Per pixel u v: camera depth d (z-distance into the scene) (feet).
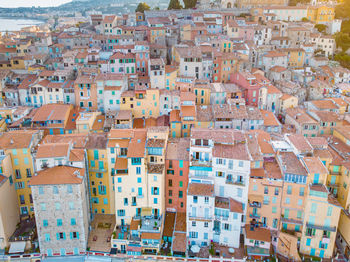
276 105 454.40
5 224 299.38
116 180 303.48
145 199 308.40
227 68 488.44
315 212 282.15
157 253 294.05
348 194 290.97
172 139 351.46
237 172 293.43
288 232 294.05
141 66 472.03
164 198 324.39
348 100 447.42
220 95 429.79
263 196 297.74
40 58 520.83
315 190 277.23
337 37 654.12
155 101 408.05
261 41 617.62
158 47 523.29
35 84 424.87
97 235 313.73
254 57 551.59
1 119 394.11
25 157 315.78
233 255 291.79
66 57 482.69
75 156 301.02
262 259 286.66
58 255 299.99
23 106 423.64
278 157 310.65
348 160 308.19
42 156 292.81
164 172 315.17
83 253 301.02
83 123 367.86
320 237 286.05
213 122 379.14
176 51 497.46
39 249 304.09
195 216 298.76
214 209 294.46
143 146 306.76
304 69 558.97
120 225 317.01
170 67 457.68
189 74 474.08
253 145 318.65
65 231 295.28
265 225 303.27
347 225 288.10
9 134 327.88
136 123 398.83
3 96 440.45
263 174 294.46
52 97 428.97
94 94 417.49
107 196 330.75
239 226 293.64
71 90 425.28
